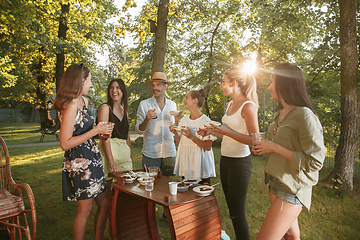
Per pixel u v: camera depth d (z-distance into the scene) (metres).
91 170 2.27
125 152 3.11
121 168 3.08
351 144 4.77
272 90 1.90
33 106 29.39
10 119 30.73
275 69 1.86
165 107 3.59
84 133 2.18
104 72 21.59
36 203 4.22
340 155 4.84
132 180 2.62
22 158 8.20
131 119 19.61
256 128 2.19
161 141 3.54
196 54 12.79
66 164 2.22
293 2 6.16
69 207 4.05
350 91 4.79
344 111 4.84
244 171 2.31
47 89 18.27
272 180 1.82
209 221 2.23
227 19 8.17
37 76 17.64
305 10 5.98
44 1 10.21
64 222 3.49
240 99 2.38
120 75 22.28
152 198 2.12
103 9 13.34
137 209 2.86
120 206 2.69
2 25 6.98
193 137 2.83
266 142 1.71
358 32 5.45
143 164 3.58
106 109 2.94
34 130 19.45
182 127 2.77
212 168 3.08
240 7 8.43
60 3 10.87
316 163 1.57
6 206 2.17
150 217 2.94
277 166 1.73
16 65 14.51
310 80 6.62
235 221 2.34
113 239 2.62
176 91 13.47
